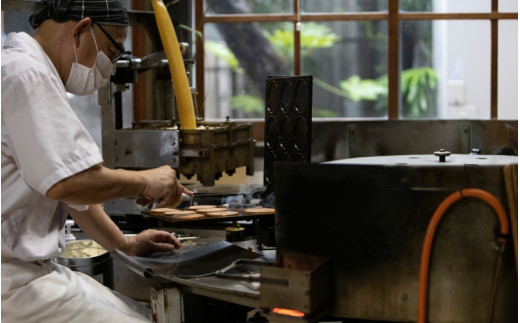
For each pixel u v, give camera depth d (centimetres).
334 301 148
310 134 197
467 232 139
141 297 228
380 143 308
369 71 350
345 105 353
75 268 213
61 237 181
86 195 155
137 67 242
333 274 147
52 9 168
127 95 320
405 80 349
